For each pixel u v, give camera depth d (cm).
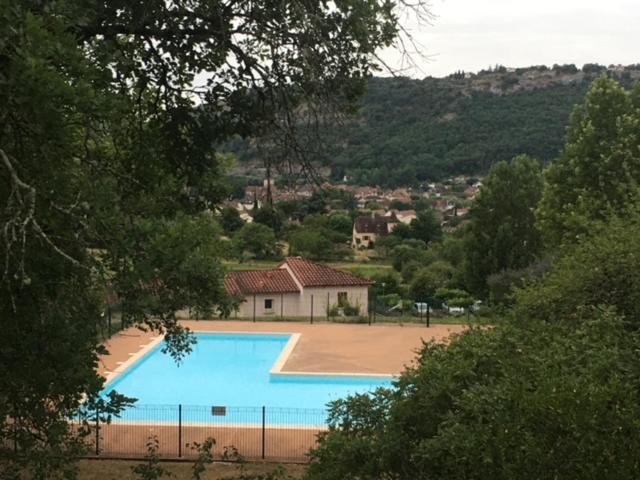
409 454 580
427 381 608
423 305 3697
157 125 694
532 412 450
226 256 1448
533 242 4175
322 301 3881
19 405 539
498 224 4238
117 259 464
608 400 444
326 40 577
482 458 467
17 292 426
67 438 670
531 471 436
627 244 753
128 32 584
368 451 596
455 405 559
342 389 2156
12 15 351
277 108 648
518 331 619
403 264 5672
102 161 497
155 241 543
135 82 688
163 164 698
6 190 369
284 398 2066
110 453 1302
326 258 6212
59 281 441
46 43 340
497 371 576
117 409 593
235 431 1504
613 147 2491
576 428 429
